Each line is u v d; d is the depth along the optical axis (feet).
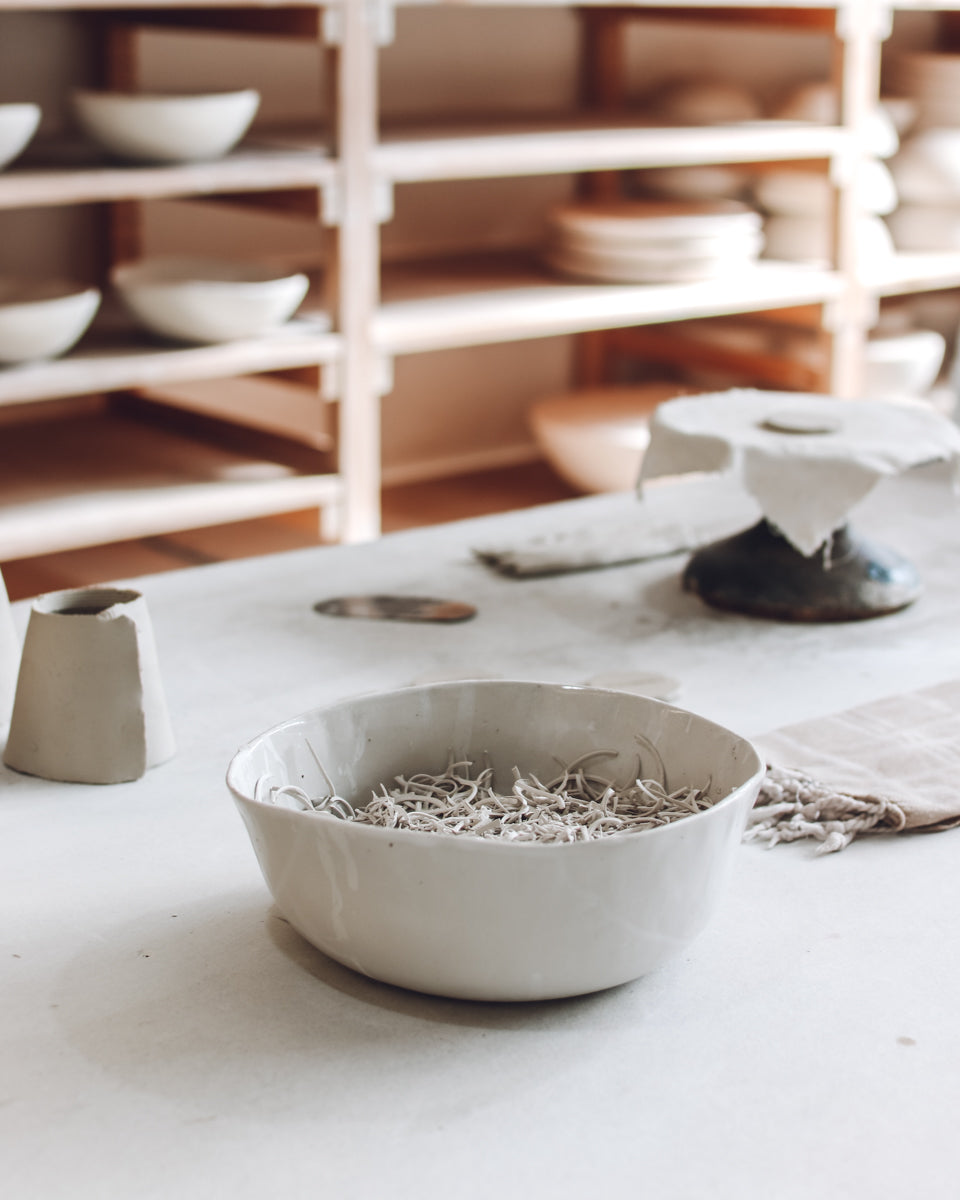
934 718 3.63
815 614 4.47
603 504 5.65
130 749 3.35
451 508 11.12
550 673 4.03
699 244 10.11
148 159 8.05
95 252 10.25
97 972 2.62
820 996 2.55
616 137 9.74
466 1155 2.14
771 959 2.67
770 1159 2.14
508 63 11.65
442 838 2.29
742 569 4.58
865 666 4.12
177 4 7.99
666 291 10.19
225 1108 2.25
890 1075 2.34
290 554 5.04
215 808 3.26
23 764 3.41
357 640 4.25
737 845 2.52
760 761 2.61
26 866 2.98
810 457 4.38
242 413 11.01
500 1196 2.06
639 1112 2.24
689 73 12.51
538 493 11.57
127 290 8.16
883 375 11.47
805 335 11.25
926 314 12.75
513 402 12.50
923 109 11.77
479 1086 2.30
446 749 3.02
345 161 8.53
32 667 3.35
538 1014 2.49
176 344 8.41
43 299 8.18
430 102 11.35
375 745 2.96
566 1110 2.24
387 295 9.80
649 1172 2.11
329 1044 2.41
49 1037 2.43
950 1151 2.16
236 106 8.04
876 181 10.84
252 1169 2.11
